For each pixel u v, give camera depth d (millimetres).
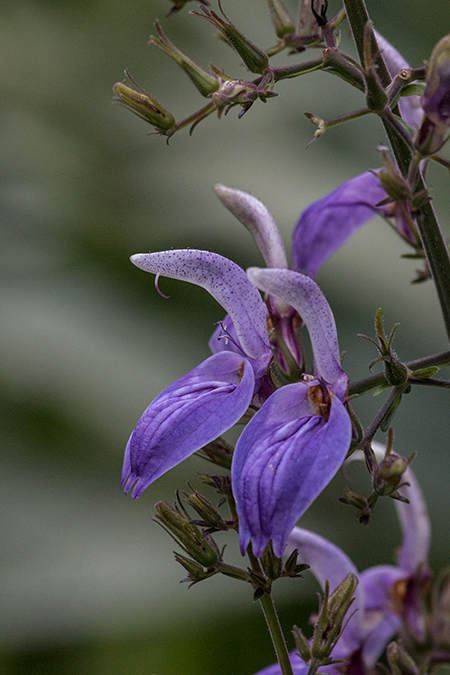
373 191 610
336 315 692
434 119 563
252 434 560
